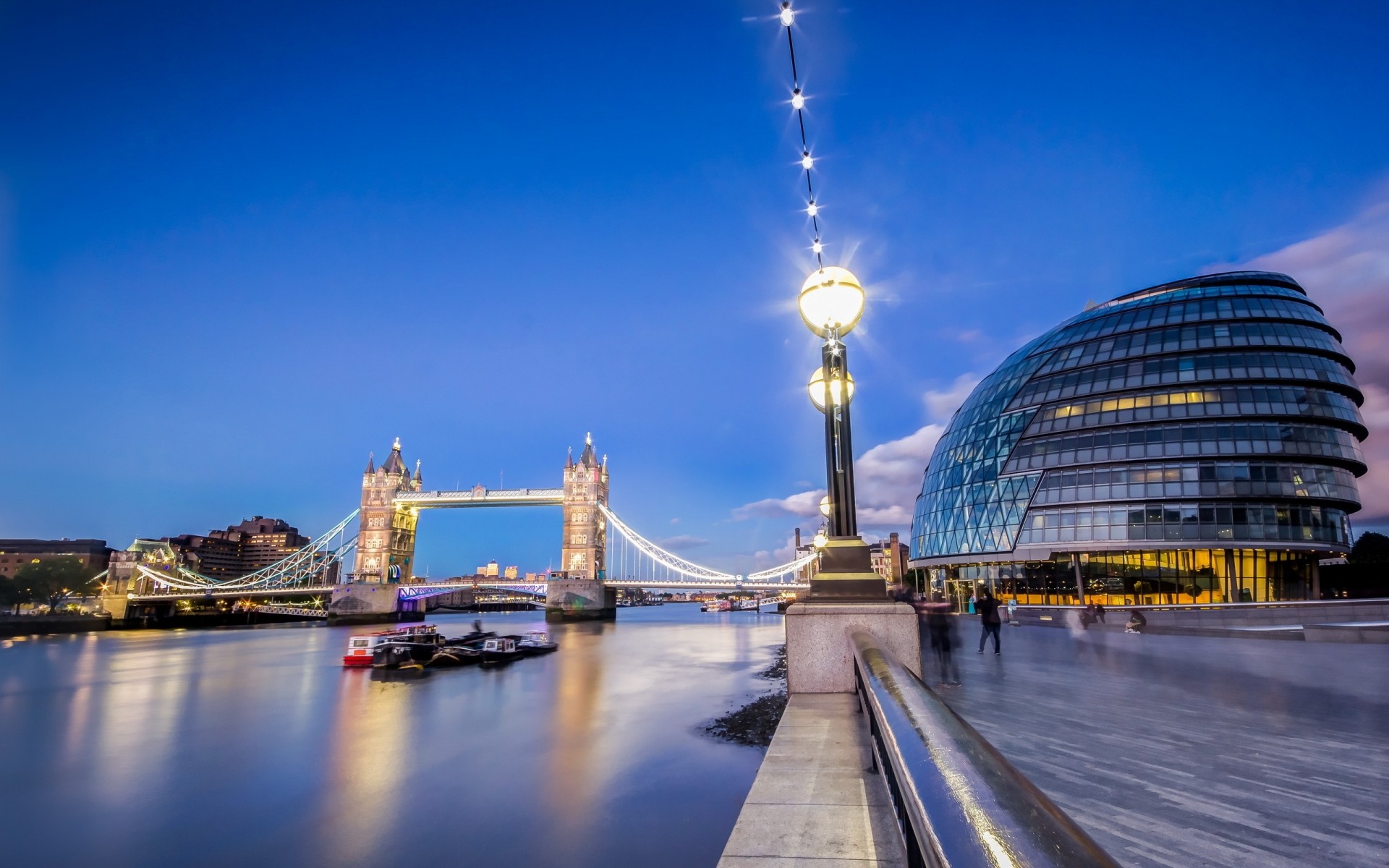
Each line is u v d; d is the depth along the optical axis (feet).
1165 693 36.32
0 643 283.18
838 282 29.37
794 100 27.09
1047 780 19.85
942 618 50.52
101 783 56.03
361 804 47.55
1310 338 193.06
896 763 6.40
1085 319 228.63
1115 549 186.91
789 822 12.66
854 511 29.19
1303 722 28.09
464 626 391.24
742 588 504.02
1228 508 180.65
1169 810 16.99
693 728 67.15
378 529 600.39
